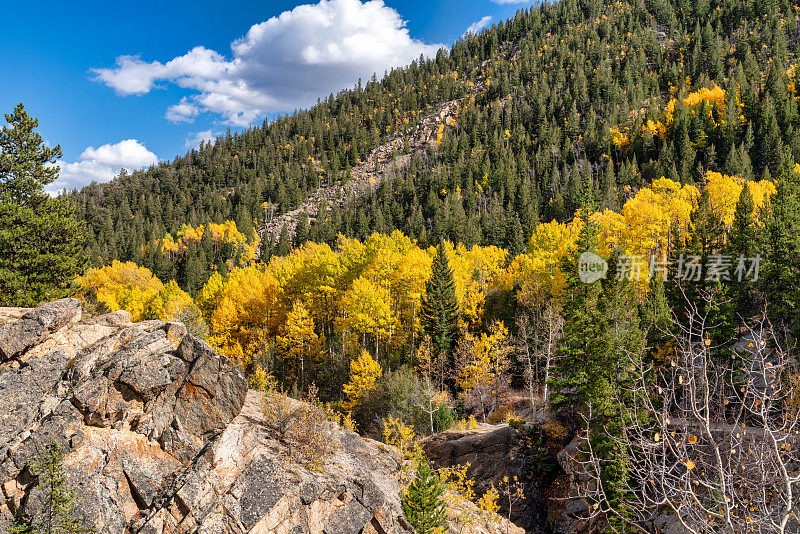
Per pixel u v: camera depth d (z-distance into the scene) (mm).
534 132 174125
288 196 184625
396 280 51750
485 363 37844
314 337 45875
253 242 154250
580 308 28406
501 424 34469
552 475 27062
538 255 54656
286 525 13945
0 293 26312
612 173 114375
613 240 58750
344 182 193500
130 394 14547
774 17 176125
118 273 94062
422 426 34406
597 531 21062
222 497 13609
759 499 6754
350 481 16078
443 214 117000
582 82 179375
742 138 111000
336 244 131500
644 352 20297
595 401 21312
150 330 16594
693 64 164000
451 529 18812
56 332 15594
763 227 40375
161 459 14266
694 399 6969
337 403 39438
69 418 13461
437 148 198250
